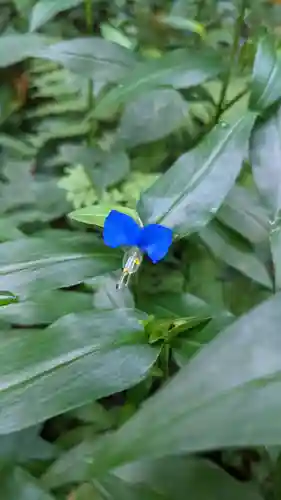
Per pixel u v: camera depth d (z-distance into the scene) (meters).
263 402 0.14
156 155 0.41
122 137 0.38
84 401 0.20
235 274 0.35
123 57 0.34
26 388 0.20
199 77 0.32
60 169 0.45
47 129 0.46
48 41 0.34
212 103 0.38
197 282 0.35
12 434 0.25
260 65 0.28
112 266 0.26
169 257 0.35
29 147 0.46
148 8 0.46
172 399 0.15
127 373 0.21
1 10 0.50
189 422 0.14
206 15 0.43
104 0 0.48
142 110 0.37
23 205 0.41
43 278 0.25
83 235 0.27
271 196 0.27
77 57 0.34
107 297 0.29
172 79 0.31
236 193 0.33
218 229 0.33
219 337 0.15
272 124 0.27
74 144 0.45
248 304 0.33
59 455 0.25
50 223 0.41
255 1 0.39
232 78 0.37
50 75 0.45
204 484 0.22
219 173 0.26
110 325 0.22
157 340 0.22
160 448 0.14
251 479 0.28
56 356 0.21
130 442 0.14
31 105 0.51
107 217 0.24
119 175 0.39
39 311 0.27
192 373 0.15
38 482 0.22
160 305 0.30
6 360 0.21
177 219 0.26
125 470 0.23
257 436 0.14
